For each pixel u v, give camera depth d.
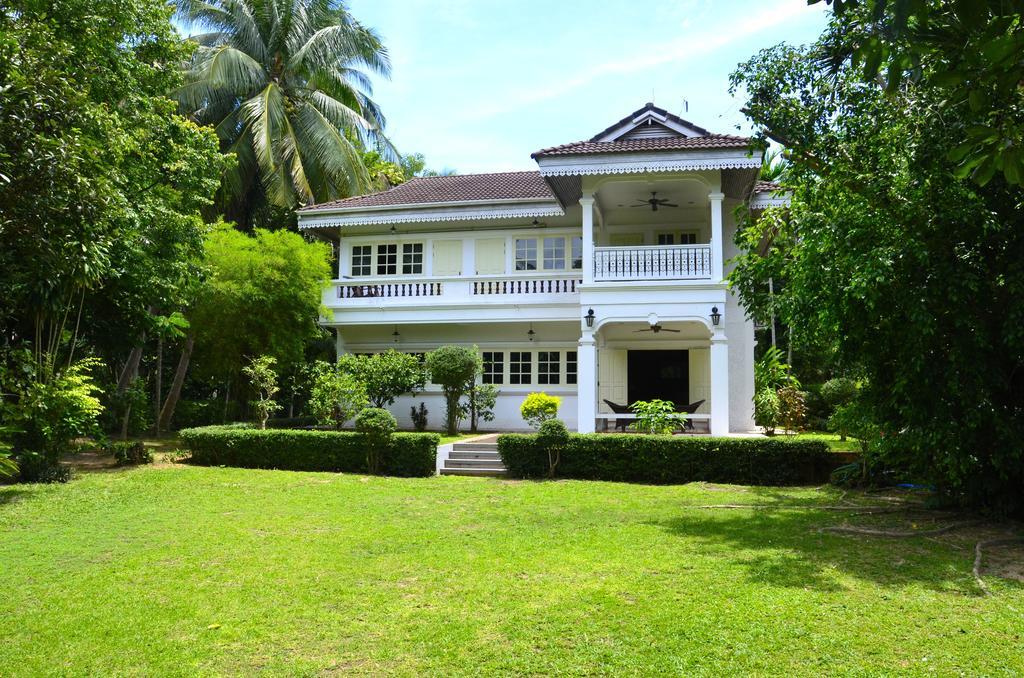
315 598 5.40
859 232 7.62
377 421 12.70
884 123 7.64
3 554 6.88
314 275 18.00
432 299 19.23
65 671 4.07
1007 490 8.03
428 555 6.71
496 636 4.56
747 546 6.98
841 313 7.93
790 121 8.30
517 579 5.89
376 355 18.09
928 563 6.29
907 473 9.09
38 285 9.91
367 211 19.91
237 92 23.48
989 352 7.48
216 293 16.41
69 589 5.69
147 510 9.24
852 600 5.21
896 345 7.98
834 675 3.92
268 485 11.34
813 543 7.11
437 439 12.82
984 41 2.68
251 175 23.45
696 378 18.73
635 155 15.09
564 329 19.47
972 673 3.94
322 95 23.50
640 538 7.38
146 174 13.17
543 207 18.59
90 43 11.40
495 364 19.84
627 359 19.30
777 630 4.59
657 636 4.50
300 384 18.98
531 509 9.24
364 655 4.28
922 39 2.96
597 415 15.98
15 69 7.93
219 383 24.14
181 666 4.13
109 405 16.16
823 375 23.11
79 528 8.11
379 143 26.23
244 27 23.41
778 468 11.42
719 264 15.21
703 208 18.20
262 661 4.20
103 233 9.79
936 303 7.30
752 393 17.36
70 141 8.43
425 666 4.11
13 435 11.22
